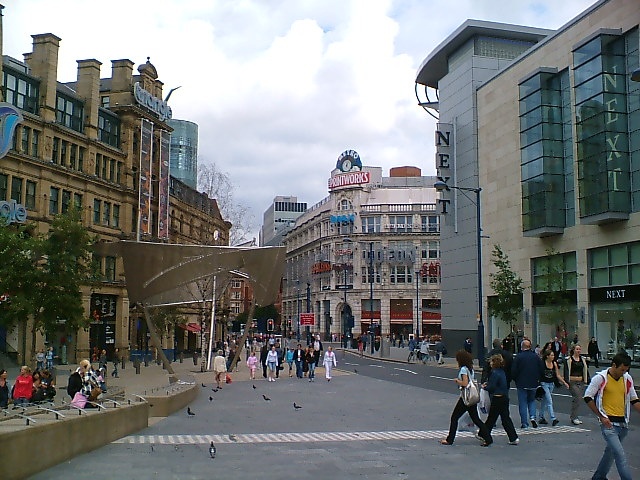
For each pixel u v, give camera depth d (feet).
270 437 45.44
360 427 51.44
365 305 339.16
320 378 114.21
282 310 469.57
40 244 106.93
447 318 174.81
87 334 166.81
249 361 114.01
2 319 104.27
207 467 33.50
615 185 108.78
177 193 232.12
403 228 338.95
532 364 48.57
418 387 93.76
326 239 358.64
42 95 155.74
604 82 110.73
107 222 179.73
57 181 157.89
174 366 161.38
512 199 143.13
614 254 113.50
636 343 106.73
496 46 166.81
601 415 28.02
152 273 116.98
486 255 154.30
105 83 202.49
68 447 35.42
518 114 141.90
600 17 116.88
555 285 123.75
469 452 38.91
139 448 39.65
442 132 171.22
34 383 63.00
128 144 189.57
